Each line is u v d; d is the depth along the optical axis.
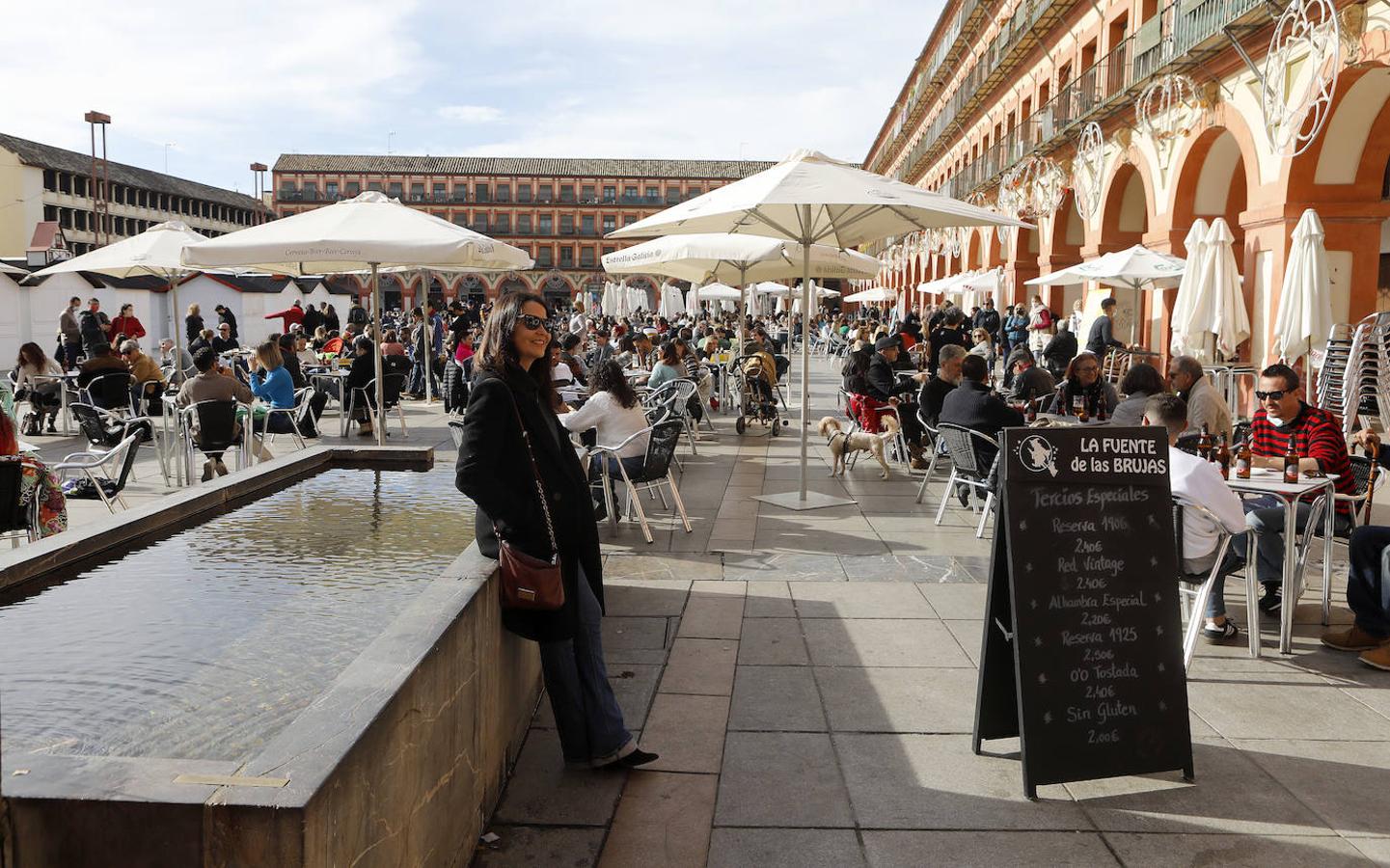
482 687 3.29
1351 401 8.38
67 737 2.69
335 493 5.93
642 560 6.89
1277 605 5.75
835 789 3.65
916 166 52.62
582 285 99.31
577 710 3.73
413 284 92.56
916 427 11.07
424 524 5.28
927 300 49.47
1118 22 22.42
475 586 3.24
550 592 3.46
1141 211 22.11
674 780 3.71
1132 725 3.67
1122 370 14.79
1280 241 13.85
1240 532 4.69
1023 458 3.67
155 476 10.32
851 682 4.67
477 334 17.67
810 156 8.38
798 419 16.38
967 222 8.42
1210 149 17.02
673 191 99.88
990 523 8.11
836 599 5.97
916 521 8.28
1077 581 3.66
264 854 1.88
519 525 3.44
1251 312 14.70
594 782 3.69
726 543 7.42
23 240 69.50
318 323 25.75
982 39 36.69
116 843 1.90
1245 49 14.67
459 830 3.01
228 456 11.80
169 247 12.72
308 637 3.55
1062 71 26.73
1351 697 4.53
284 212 98.12
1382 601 4.93
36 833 1.90
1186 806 3.55
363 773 2.18
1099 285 21.20
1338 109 12.93
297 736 2.15
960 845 3.29
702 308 35.50
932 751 3.96
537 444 3.54
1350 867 3.16
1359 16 11.71
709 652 5.06
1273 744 4.05
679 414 11.24
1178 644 3.74
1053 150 25.45
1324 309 11.45
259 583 4.17
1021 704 3.59
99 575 4.13
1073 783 3.72
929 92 47.78
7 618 3.65
